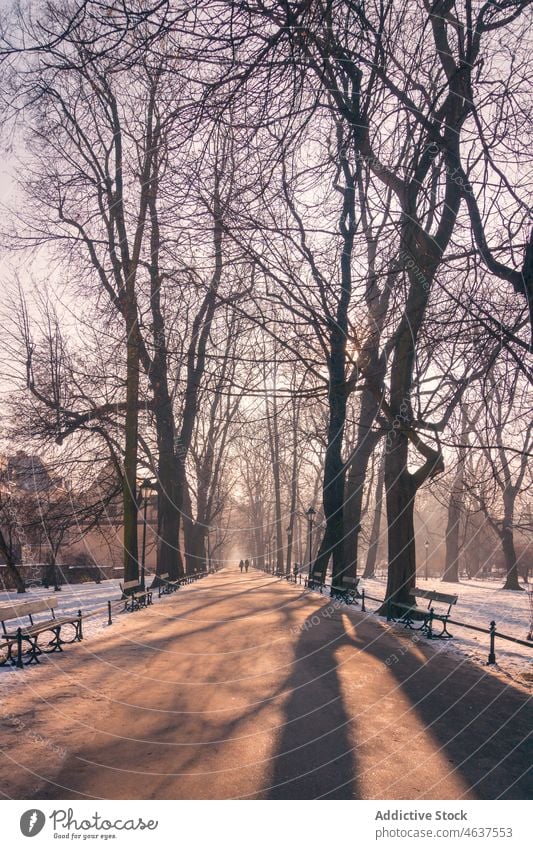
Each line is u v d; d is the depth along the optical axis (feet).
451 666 37.78
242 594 97.19
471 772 20.34
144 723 25.41
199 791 18.42
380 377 51.90
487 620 67.05
